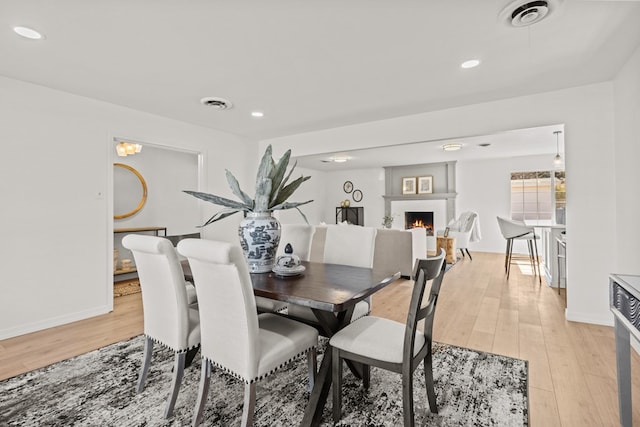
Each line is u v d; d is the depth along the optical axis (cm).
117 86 294
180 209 580
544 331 278
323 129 454
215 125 432
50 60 241
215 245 137
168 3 174
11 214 276
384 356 148
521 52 232
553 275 423
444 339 263
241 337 142
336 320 190
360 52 231
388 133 403
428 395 168
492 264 588
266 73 267
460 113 355
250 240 217
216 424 160
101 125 333
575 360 226
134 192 520
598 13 185
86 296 321
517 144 569
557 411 170
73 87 295
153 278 176
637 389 188
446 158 725
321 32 205
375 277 201
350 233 266
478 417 165
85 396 184
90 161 324
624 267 267
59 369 216
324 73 267
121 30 201
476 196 756
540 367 216
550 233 432
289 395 185
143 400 180
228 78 277
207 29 201
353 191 920
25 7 176
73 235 312
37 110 289
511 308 339
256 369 143
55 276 300
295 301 156
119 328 293
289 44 220
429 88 300
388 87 298
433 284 162
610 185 286
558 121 306
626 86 252
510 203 723
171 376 207
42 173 292
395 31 204
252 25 196
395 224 857
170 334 171
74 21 191
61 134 304
